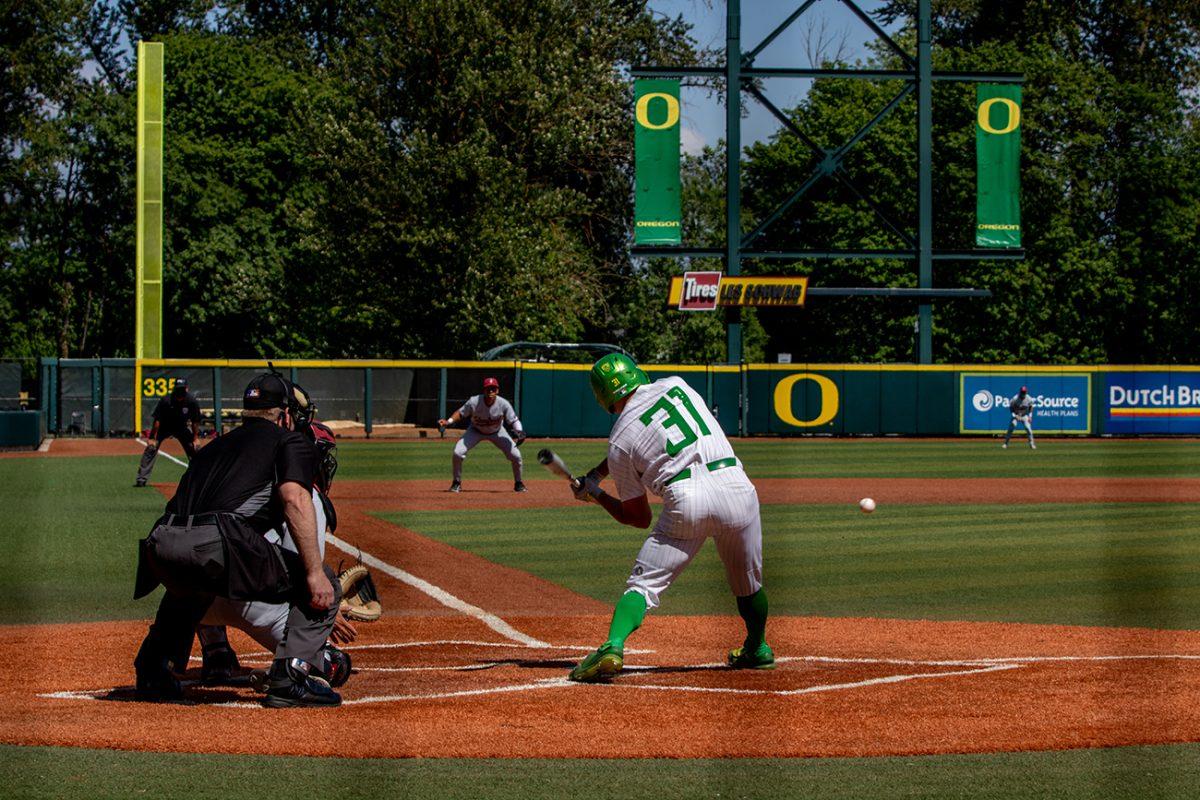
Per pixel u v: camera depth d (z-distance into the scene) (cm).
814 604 1282
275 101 6988
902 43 6850
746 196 6644
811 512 2244
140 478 2709
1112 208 6931
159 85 5050
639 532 1916
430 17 5572
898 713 745
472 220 5591
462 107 5675
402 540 1805
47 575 1484
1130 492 2661
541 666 915
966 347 6694
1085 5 7481
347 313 6028
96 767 621
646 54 6594
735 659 905
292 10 8275
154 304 5100
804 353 6800
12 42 7238
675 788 594
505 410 2595
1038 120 6525
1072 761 645
